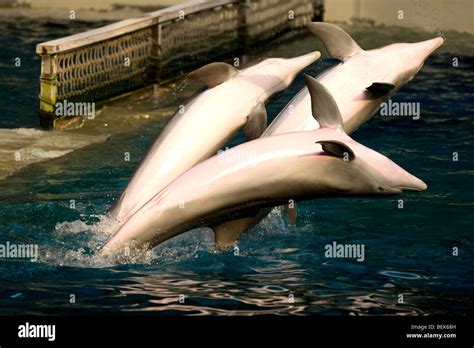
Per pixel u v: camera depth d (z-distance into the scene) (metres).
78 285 6.70
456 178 9.50
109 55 11.67
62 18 16.97
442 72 14.02
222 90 7.87
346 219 8.28
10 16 17.08
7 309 6.29
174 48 12.93
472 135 11.10
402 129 11.37
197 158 7.63
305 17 16.61
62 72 10.92
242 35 14.68
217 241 7.30
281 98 12.25
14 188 8.87
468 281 6.92
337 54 8.26
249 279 6.90
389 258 7.38
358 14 16.70
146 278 6.84
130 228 6.86
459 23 16.16
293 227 8.05
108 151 10.19
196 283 6.78
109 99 11.78
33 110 12.05
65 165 9.65
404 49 8.35
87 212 8.20
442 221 8.25
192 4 13.34
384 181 6.94
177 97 12.43
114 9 17.23
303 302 6.47
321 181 6.80
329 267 7.17
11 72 13.89
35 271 6.93
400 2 16.52
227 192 6.77
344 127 7.87
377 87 7.69
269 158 6.75
